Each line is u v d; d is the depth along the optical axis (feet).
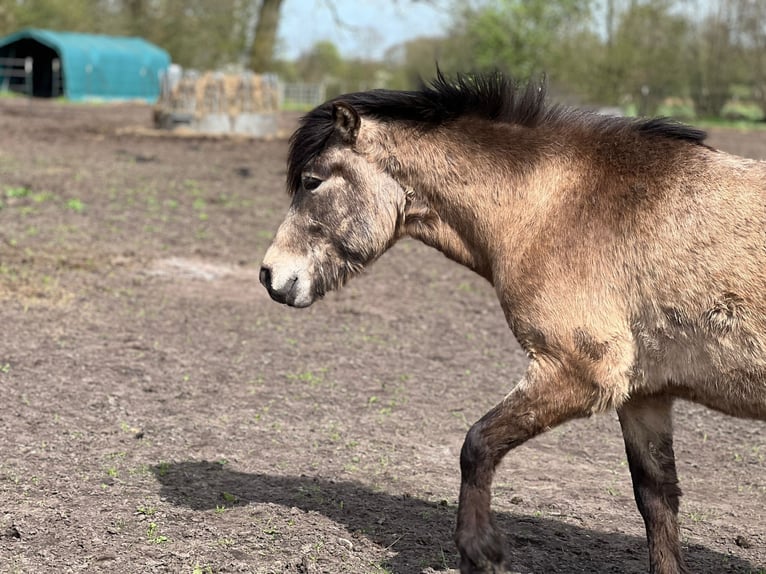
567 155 13.19
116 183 52.95
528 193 13.21
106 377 22.95
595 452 20.24
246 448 19.01
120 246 38.47
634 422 13.43
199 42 176.35
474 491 12.35
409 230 14.28
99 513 15.06
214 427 20.15
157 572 13.14
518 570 14.19
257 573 13.23
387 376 24.82
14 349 24.53
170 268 35.76
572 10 130.62
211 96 85.81
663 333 12.09
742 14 132.26
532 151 13.38
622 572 14.29
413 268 39.22
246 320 29.50
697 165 12.37
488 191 13.50
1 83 147.43
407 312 32.04
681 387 12.27
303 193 14.24
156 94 149.79
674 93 136.15
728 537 15.85
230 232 42.86
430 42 142.92
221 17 173.37
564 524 16.11
